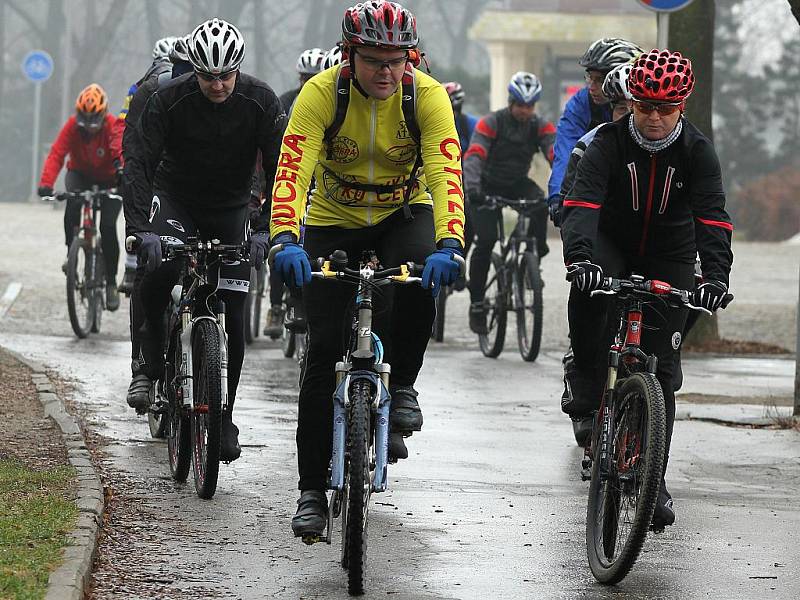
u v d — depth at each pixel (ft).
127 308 125.39
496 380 91.40
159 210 58.34
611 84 59.52
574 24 296.71
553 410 79.56
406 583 43.98
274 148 57.06
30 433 63.52
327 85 45.16
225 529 50.01
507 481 59.88
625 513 44.37
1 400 71.97
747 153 413.18
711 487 60.34
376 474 43.65
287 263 42.83
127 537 48.11
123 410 73.05
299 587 43.24
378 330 47.42
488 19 298.97
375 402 43.65
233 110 56.44
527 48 308.81
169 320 62.13
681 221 48.19
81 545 43.96
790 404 83.66
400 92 45.47
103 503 51.19
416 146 46.42
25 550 42.98
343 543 44.55
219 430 53.42
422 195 48.26
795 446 69.97
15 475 53.88
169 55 65.87
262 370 91.30
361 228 47.83
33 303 123.03
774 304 146.92
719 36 422.00
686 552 48.65
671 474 63.05
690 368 102.12
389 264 46.98
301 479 45.60
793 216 332.19
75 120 102.22
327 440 45.52
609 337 49.73
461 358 103.24
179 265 59.41
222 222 59.47
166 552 46.60
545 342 114.42
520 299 101.50
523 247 109.70
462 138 106.63
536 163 270.67
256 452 64.03
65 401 74.13
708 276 45.80
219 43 54.49
